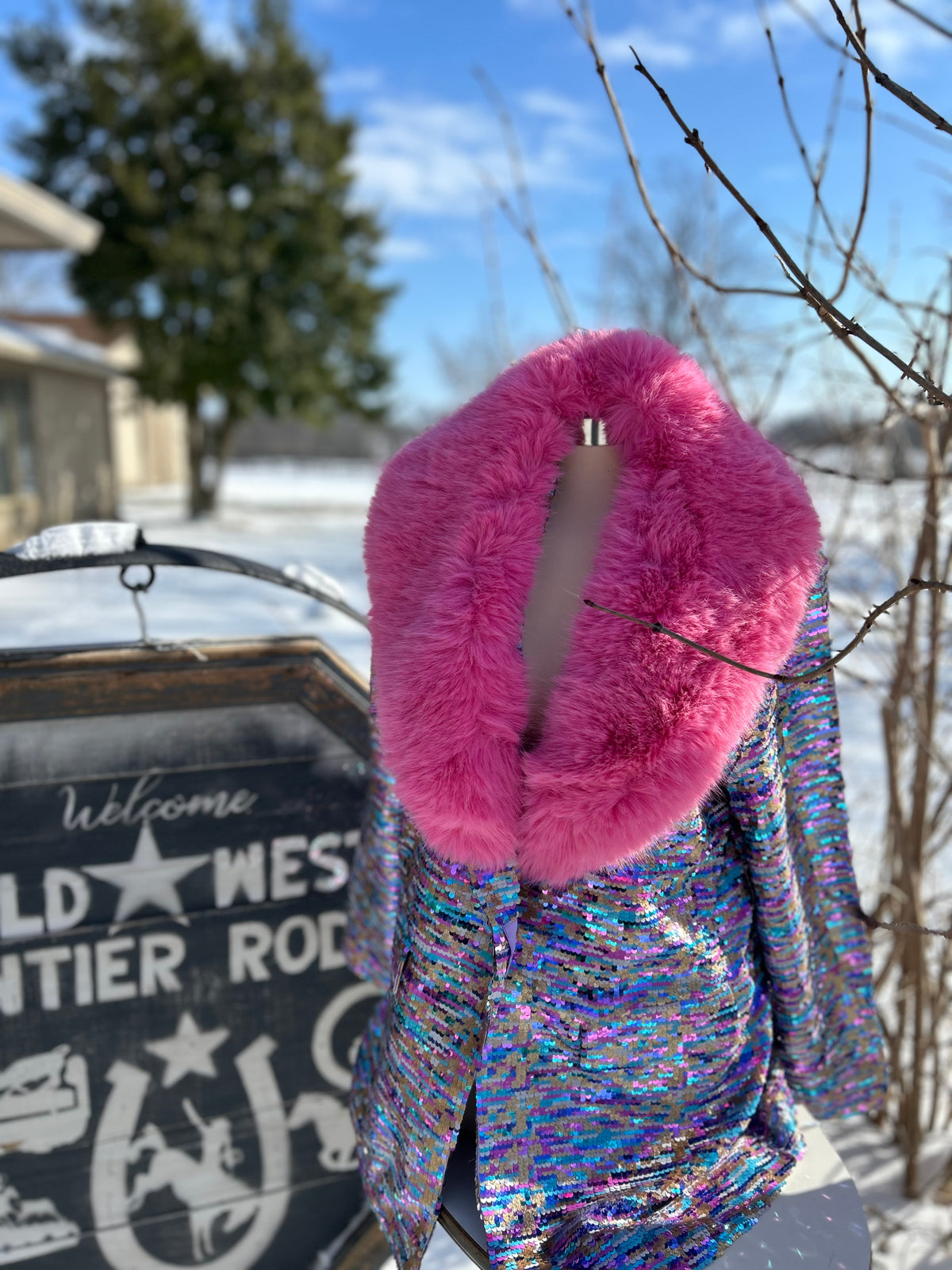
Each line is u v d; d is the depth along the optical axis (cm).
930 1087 234
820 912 116
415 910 107
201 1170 154
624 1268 91
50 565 136
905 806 223
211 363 1914
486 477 99
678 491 95
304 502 2555
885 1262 171
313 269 2019
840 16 88
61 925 145
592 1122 100
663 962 98
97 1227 150
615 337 102
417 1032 104
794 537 94
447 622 95
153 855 149
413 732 95
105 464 1769
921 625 209
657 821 90
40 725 142
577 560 98
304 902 156
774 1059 116
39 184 1948
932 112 85
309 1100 158
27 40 1892
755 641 91
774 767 101
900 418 166
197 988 152
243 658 149
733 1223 96
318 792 155
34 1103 146
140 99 1900
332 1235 161
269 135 1917
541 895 97
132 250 1892
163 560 142
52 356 1422
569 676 92
